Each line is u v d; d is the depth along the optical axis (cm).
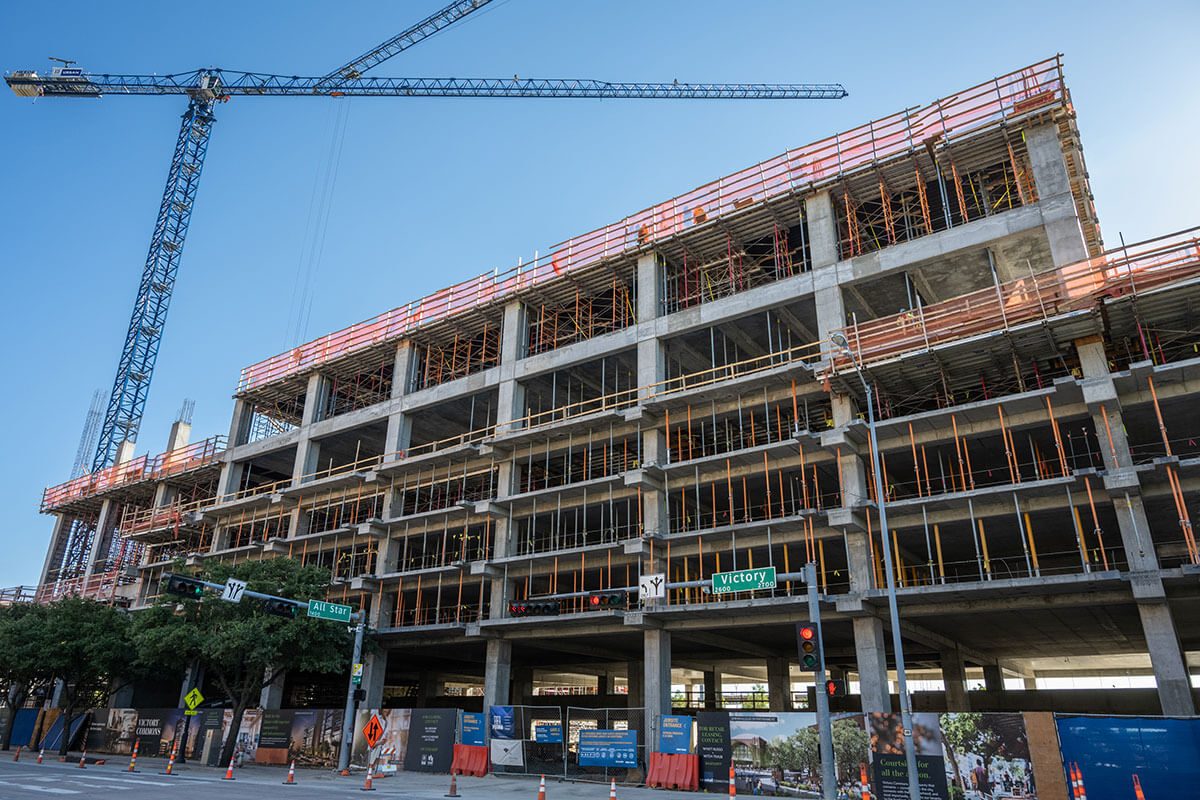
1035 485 3003
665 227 4450
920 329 3412
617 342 4353
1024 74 3566
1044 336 3062
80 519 8456
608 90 11100
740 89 11319
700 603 3778
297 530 5484
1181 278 2811
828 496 4309
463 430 5625
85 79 11056
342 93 11050
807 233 4416
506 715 3550
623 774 3086
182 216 11469
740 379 3722
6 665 4825
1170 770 1962
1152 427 3300
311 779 3164
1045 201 3322
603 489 4172
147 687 6022
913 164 3744
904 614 3350
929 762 2305
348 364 5794
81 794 2269
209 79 11388
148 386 10850
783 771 2644
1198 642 4472
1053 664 6388
